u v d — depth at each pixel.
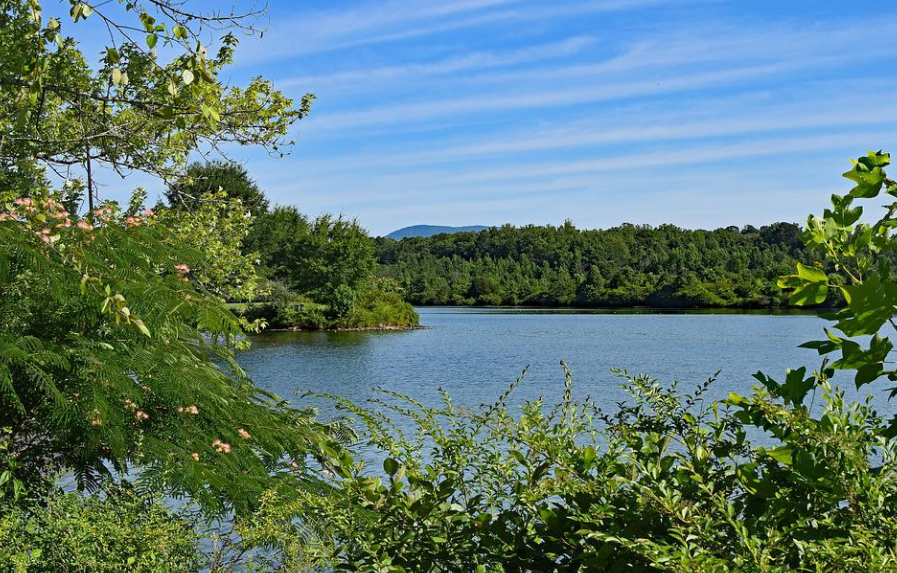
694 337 50.28
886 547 1.75
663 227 150.75
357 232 61.06
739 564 1.75
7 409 5.00
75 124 9.16
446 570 2.42
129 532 3.87
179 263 6.79
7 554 3.51
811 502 1.99
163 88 8.32
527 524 2.40
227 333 6.07
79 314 5.50
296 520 4.25
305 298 59.50
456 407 2.88
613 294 116.19
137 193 10.84
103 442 4.96
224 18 6.23
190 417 5.48
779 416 2.01
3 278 5.03
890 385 14.34
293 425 6.25
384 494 2.54
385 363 32.75
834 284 2.00
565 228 152.12
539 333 54.78
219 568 3.96
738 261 123.88
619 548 2.01
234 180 41.12
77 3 4.79
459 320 75.56
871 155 1.99
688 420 2.40
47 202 6.23
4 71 7.98
